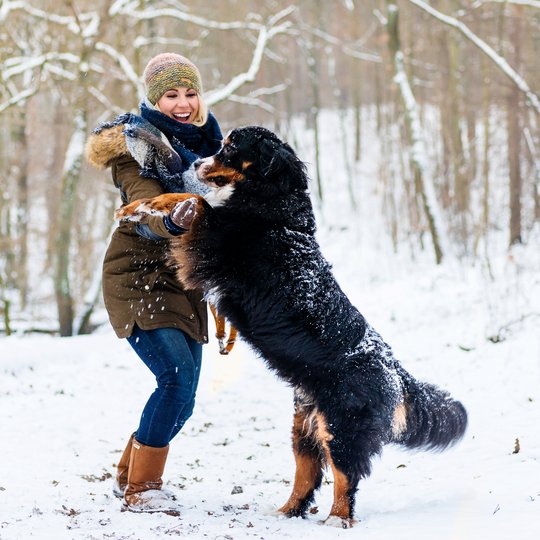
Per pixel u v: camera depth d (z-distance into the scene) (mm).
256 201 5234
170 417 5027
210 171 5336
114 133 5160
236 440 7922
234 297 5234
